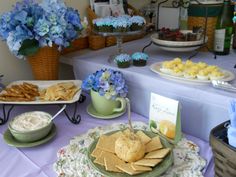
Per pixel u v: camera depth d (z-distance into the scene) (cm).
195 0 124
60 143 81
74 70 126
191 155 73
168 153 69
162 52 123
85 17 132
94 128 88
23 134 77
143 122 92
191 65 90
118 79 91
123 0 148
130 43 143
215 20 117
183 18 145
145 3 174
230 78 84
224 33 111
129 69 101
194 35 111
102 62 113
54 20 100
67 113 100
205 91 78
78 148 77
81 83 106
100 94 91
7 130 86
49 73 113
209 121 81
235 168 54
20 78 124
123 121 93
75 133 87
